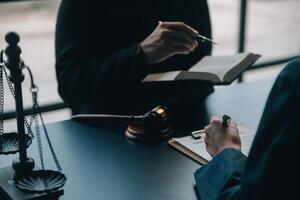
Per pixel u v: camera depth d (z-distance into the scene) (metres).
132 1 1.74
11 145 1.10
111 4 1.71
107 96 1.55
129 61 1.47
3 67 1.08
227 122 1.17
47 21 6.35
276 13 7.96
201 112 1.53
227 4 8.23
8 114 2.52
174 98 1.65
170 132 1.34
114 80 1.50
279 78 0.75
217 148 1.12
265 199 0.71
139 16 1.76
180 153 1.24
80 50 1.63
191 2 1.84
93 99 1.55
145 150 1.26
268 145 0.73
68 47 1.63
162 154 1.23
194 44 1.44
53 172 1.03
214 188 0.96
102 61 1.56
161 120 1.31
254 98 1.68
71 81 1.57
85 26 1.65
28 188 0.98
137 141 1.31
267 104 0.75
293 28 6.88
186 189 1.06
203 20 1.86
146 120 1.31
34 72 4.41
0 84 1.12
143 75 1.49
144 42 1.48
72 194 1.04
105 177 1.12
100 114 1.48
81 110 1.60
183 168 1.16
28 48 5.10
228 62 1.45
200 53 1.83
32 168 1.06
